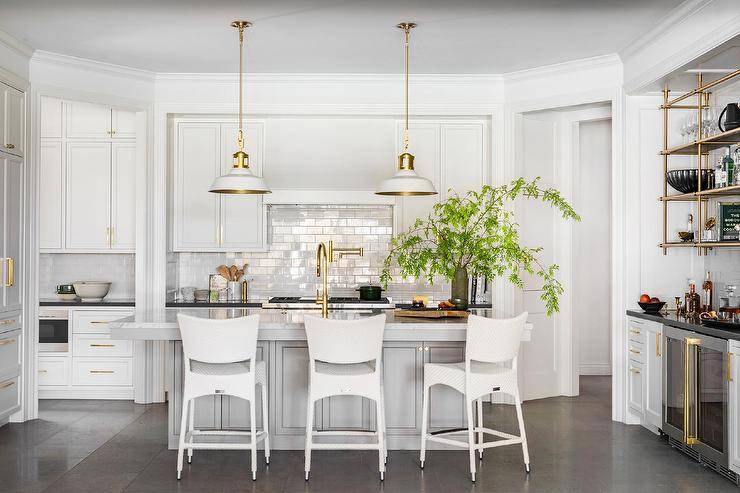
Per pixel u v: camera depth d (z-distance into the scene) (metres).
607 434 5.09
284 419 4.65
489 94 6.23
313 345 4.00
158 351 6.17
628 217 5.41
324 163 6.58
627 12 4.54
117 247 6.63
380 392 4.06
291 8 4.47
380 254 7.02
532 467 4.29
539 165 6.32
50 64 5.53
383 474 4.02
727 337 3.92
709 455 4.13
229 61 5.75
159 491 3.83
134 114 6.62
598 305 7.61
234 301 6.66
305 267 7.03
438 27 4.84
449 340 4.30
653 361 4.92
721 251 4.94
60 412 5.76
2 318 5.04
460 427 4.66
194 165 6.58
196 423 4.64
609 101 5.64
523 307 6.20
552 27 4.85
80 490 3.83
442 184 6.59
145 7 4.46
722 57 4.41
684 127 4.98
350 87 6.24
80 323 6.29
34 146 5.43
